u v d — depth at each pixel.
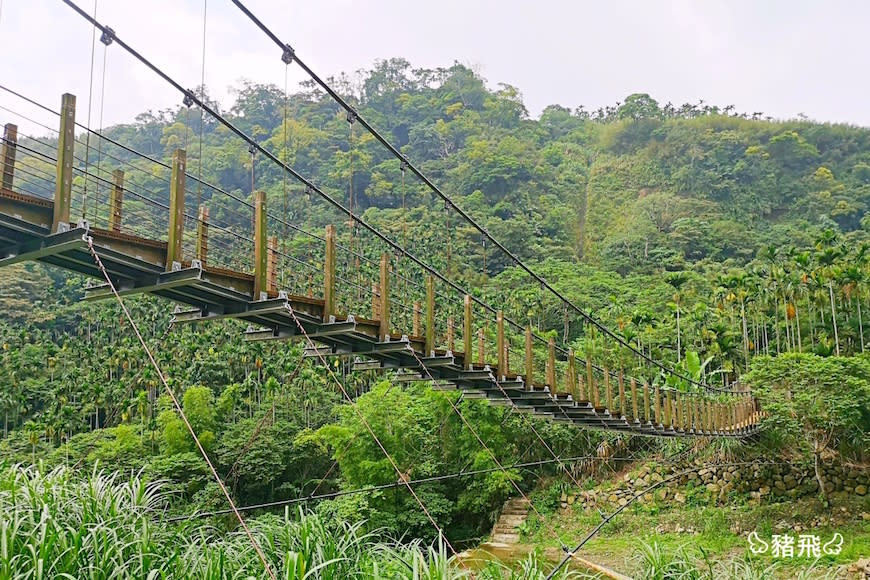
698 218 65.81
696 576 7.81
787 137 75.69
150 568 4.98
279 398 29.59
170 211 6.21
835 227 62.06
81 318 39.44
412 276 38.91
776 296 35.50
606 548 20.28
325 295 7.94
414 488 23.12
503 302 40.41
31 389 32.03
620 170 77.62
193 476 23.83
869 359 22.56
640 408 22.22
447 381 10.88
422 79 92.94
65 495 5.50
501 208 64.88
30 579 4.45
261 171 59.97
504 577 6.77
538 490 25.41
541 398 11.52
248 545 5.71
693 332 36.62
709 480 23.33
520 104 94.12
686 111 92.94
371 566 5.55
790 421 20.36
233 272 6.72
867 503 19.86
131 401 28.92
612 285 48.53
